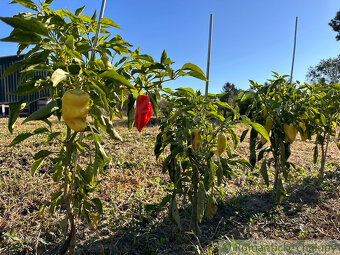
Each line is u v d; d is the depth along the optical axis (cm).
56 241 209
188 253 202
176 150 194
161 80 123
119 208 265
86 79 105
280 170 278
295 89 260
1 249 199
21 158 404
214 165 195
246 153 511
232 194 309
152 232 229
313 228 243
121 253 199
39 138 534
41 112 95
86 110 96
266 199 303
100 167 133
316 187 333
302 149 581
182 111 186
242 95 250
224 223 244
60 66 104
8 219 235
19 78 109
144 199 283
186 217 255
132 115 133
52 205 158
